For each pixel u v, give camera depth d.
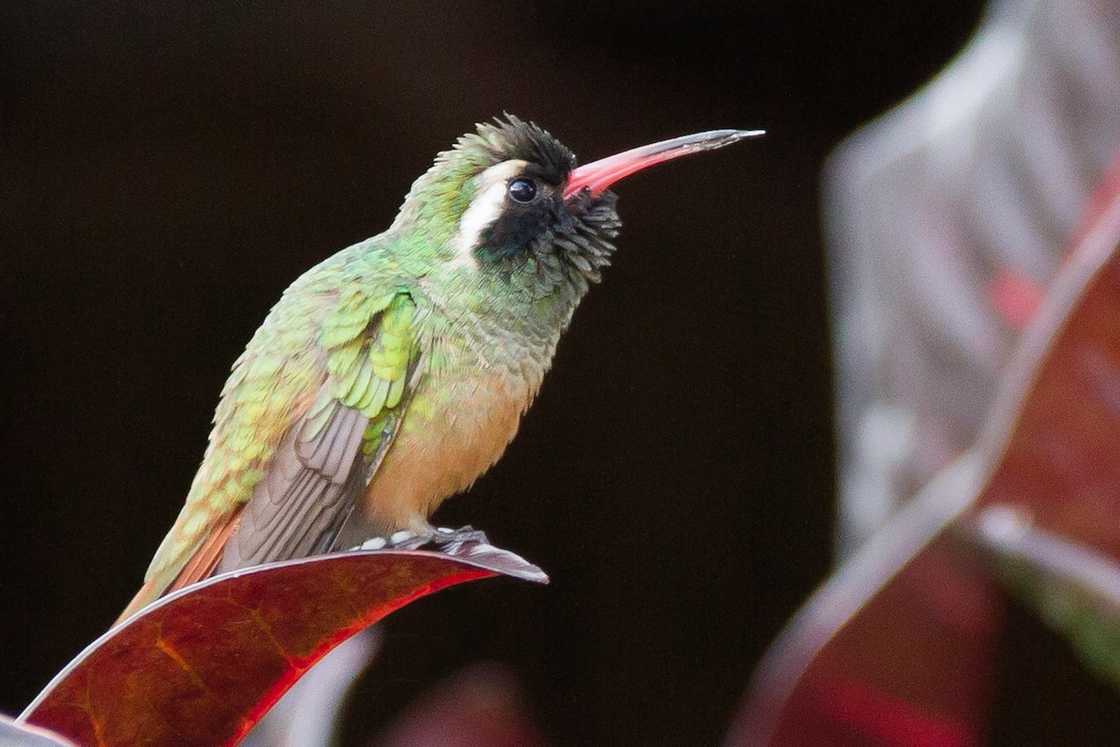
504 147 1.12
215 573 1.11
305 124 1.26
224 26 1.23
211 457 1.11
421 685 1.30
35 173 1.26
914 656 1.09
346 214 1.29
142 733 1.06
